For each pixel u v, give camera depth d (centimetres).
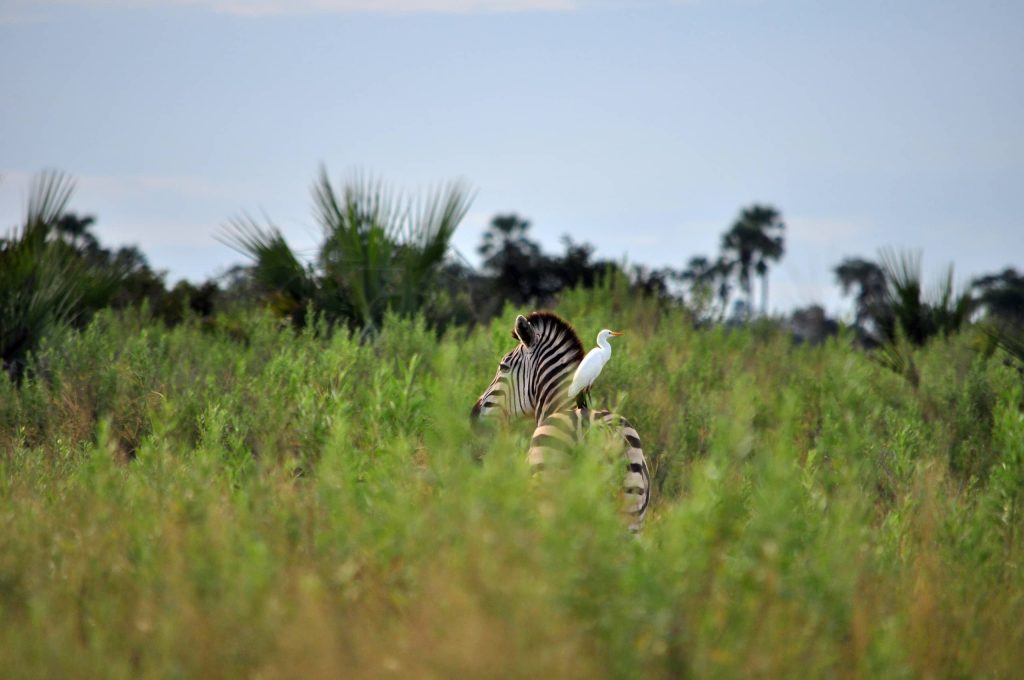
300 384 3123
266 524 1811
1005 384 3688
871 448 2527
